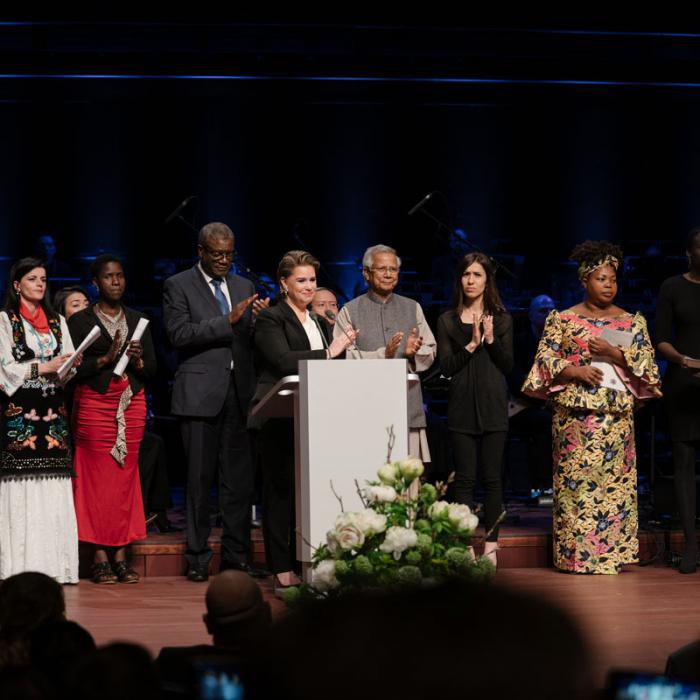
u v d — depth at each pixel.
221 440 15.10
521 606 1.24
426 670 1.17
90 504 15.00
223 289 15.30
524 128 38.31
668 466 22.30
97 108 36.50
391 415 10.83
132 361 15.16
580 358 15.86
